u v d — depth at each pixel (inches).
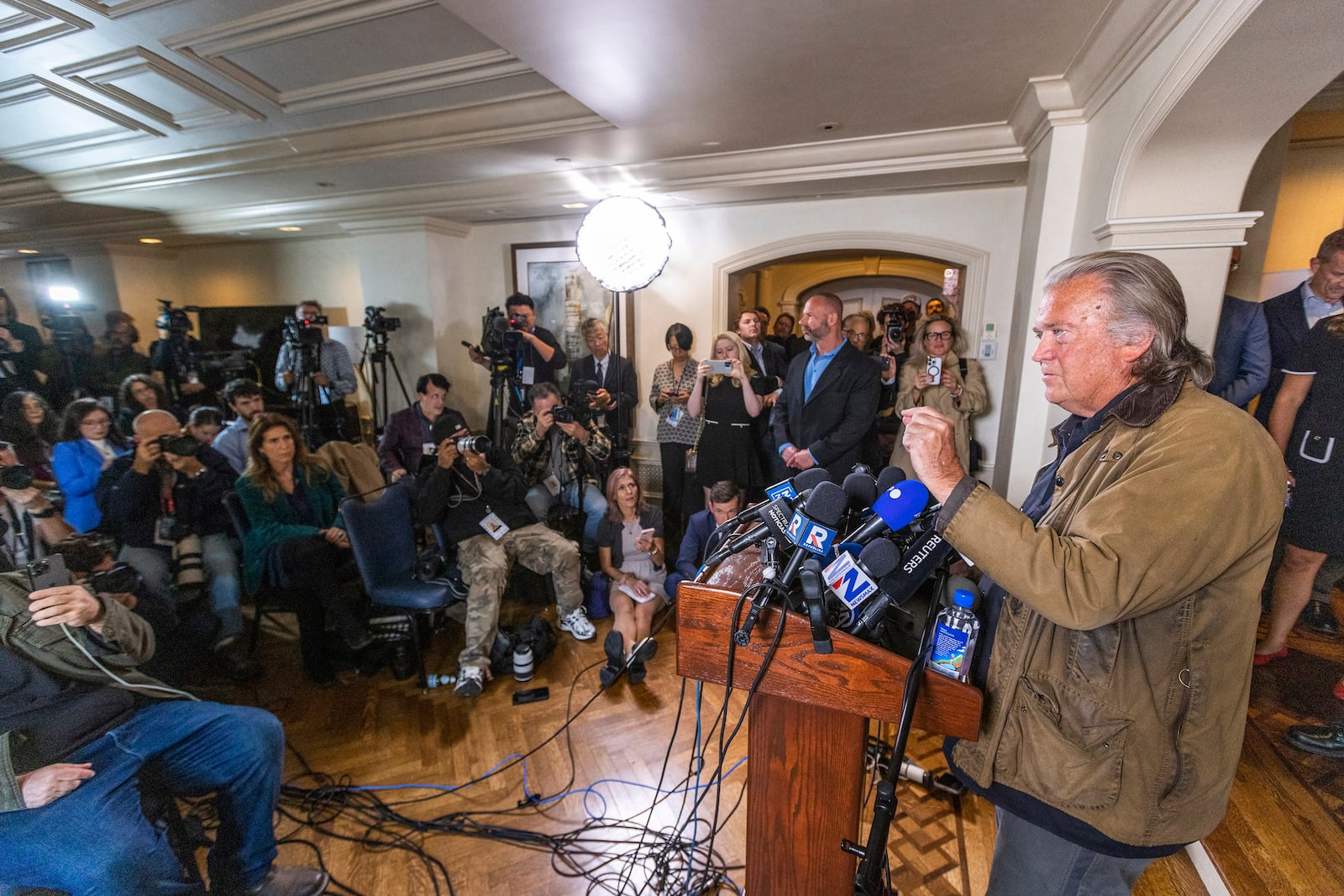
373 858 64.7
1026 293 103.7
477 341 194.2
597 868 63.2
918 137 112.3
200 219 187.2
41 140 131.3
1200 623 30.1
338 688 97.4
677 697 93.4
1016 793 34.7
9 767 44.4
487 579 100.0
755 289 236.5
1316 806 62.7
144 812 51.4
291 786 75.3
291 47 90.0
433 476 103.9
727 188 133.6
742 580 35.9
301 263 223.1
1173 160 67.8
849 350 107.7
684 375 149.9
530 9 67.2
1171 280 30.6
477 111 111.7
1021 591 27.4
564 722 87.6
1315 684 80.4
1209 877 56.9
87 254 223.1
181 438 95.2
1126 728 31.3
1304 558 79.7
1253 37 49.8
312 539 98.0
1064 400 34.7
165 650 87.4
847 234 144.3
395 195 159.8
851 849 33.0
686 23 69.9
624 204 93.4
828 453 106.0
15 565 54.9
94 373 151.7
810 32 72.7
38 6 80.6
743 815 69.3
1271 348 87.7
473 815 70.4
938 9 67.1
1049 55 78.5
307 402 168.1
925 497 30.5
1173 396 29.9
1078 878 35.0
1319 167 98.3
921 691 31.2
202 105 111.7
